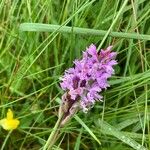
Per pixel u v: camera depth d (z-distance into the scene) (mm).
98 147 192
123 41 197
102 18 194
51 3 191
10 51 199
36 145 194
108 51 135
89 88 139
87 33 173
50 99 187
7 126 172
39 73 193
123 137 173
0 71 188
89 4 184
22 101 196
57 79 189
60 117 146
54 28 174
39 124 189
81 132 178
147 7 197
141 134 180
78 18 191
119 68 197
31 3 200
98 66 135
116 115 190
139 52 187
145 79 182
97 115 186
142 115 185
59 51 199
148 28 203
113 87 194
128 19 199
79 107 144
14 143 193
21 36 195
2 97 188
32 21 196
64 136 181
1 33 199
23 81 193
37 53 194
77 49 193
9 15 190
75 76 140
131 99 192
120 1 202
